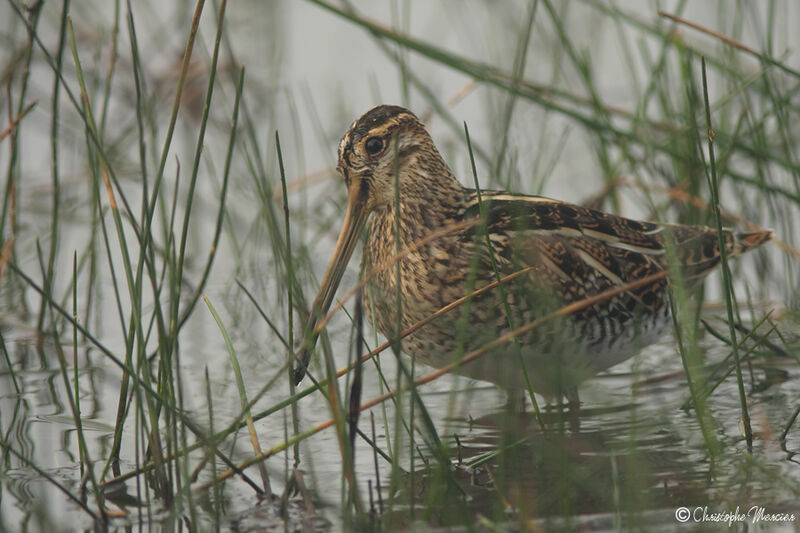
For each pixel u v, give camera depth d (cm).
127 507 784
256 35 1834
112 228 1445
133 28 796
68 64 1652
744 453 828
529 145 1542
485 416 973
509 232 945
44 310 1166
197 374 1073
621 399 1004
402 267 958
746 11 1524
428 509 720
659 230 1045
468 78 1739
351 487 721
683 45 1247
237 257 1338
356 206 978
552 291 926
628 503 725
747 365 1059
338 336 1187
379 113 986
